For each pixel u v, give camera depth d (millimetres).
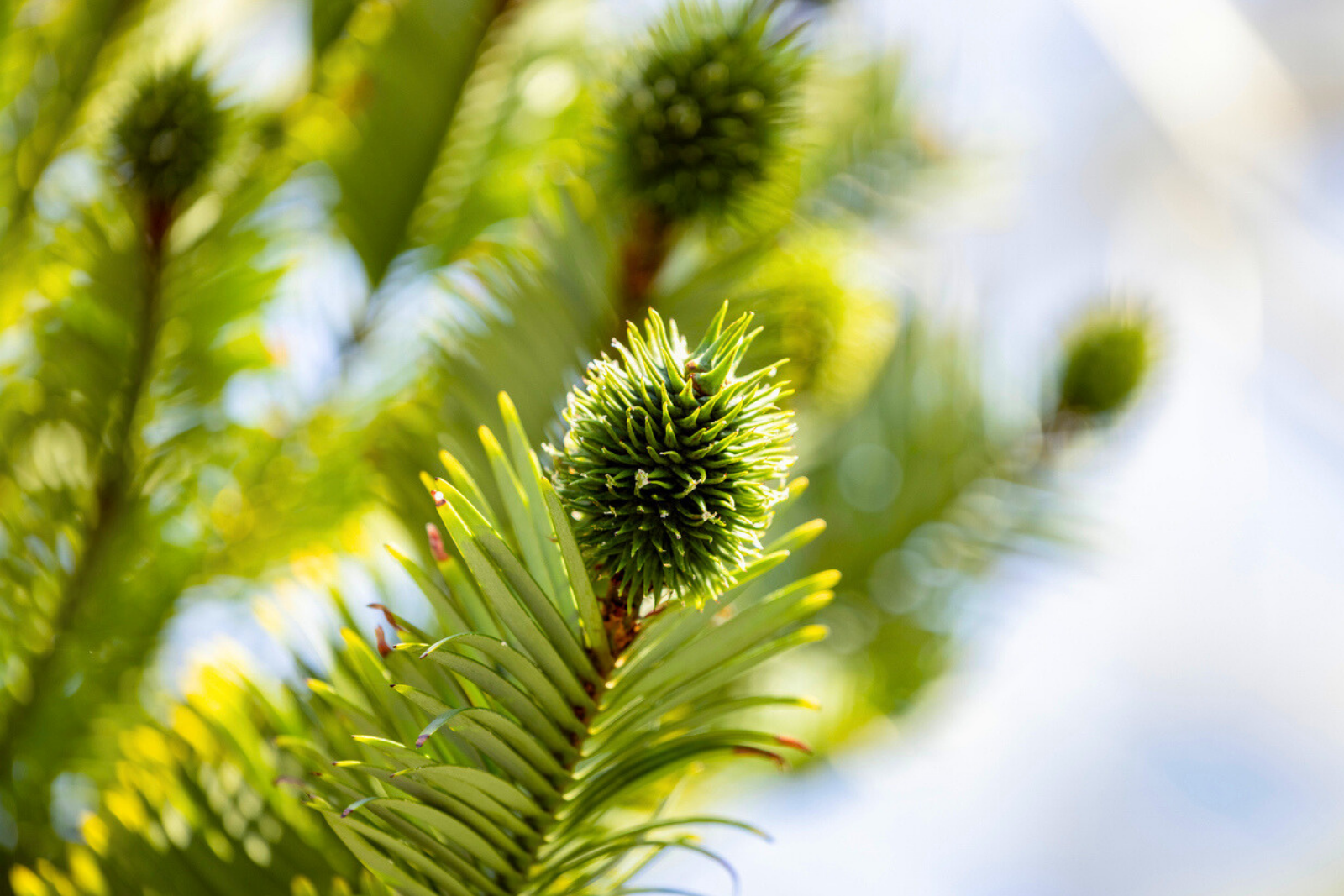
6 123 946
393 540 889
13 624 867
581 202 886
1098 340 1120
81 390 885
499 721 691
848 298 953
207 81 862
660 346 697
